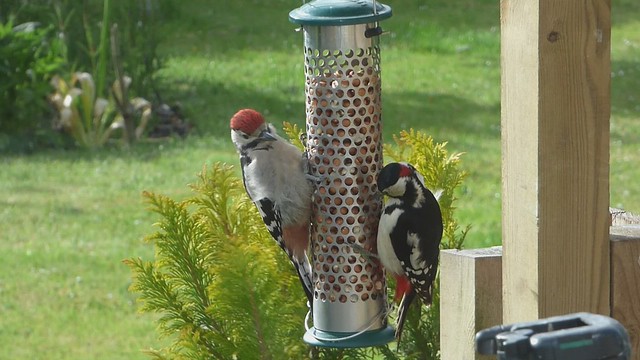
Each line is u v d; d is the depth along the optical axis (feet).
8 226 44.55
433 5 94.07
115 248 41.96
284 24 88.12
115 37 58.13
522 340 9.19
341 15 16.40
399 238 16.46
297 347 16.84
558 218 13.24
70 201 47.75
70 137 58.03
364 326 17.44
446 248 18.72
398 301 17.48
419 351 18.48
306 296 17.92
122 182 50.42
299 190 17.33
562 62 12.95
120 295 37.58
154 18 73.97
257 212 18.49
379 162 17.42
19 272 39.63
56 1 64.64
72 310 36.37
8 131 57.67
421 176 16.84
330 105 17.01
